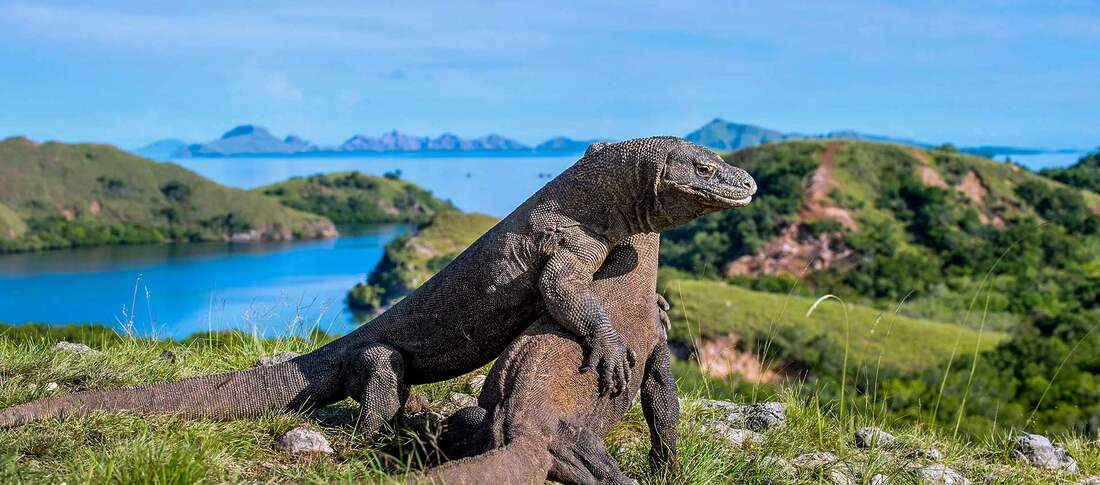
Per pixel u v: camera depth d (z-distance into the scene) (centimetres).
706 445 659
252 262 16512
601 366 577
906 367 4612
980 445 834
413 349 658
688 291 6025
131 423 607
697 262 9994
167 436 584
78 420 602
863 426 816
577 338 586
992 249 8844
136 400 640
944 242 10231
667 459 623
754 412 808
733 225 10475
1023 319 5912
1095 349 3925
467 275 639
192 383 656
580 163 628
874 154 12269
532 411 542
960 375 3603
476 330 644
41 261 16488
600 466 537
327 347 680
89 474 506
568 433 543
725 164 612
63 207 19625
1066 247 8412
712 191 599
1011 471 747
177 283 13300
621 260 631
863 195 11350
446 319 648
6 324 1117
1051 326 5003
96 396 634
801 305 5600
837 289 8381
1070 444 829
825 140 12700
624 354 583
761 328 5291
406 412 725
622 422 738
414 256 11975
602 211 614
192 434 594
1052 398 3422
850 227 10331
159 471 509
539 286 606
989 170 12400
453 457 564
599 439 553
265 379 666
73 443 568
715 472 630
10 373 729
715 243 10106
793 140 13338
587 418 575
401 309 666
